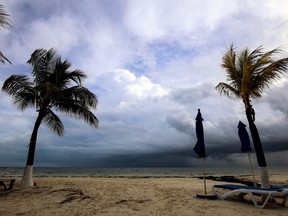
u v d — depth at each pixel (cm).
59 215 550
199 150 820
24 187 967
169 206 636
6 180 1384
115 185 1118
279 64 753
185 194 842
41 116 1091
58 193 806
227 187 734
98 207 627
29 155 1030
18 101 1086
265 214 546
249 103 819
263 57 777
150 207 626
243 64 838
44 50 1147
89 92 1121
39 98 1084
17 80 1003
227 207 618
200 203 672
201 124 845
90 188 962
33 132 1061
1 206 645
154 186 1112
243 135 844
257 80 810
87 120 1171
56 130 1284
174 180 1745
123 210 595
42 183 1194
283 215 536
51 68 1174
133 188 998
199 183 1420
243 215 537
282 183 1505
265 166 760
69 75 1142
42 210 598
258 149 777
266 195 669
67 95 1118
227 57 898
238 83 866
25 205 654
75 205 651
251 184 1509
